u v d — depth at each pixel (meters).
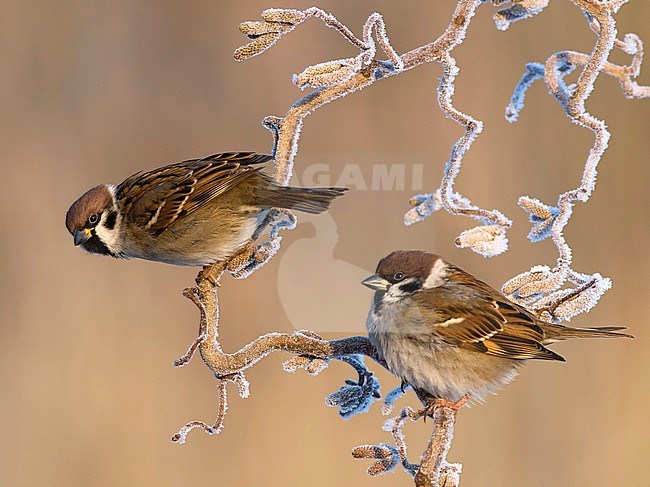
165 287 12.34
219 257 7.58
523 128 12.53
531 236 6.27
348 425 10.68
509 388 11.30
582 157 12.45
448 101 5.88
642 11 12.84
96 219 7.76
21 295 12.41
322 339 6.20
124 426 11.21
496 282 11.68
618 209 12.41
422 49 5.77
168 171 7.84
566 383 11.41
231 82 14.01
